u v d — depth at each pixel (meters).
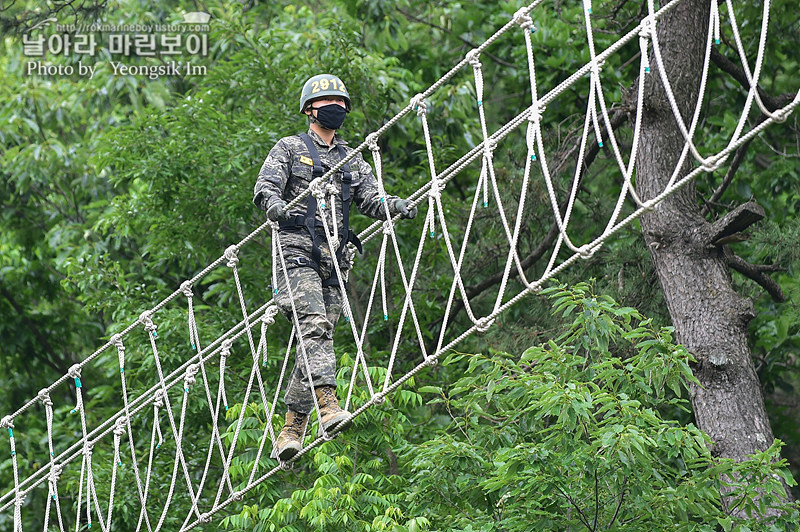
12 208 40.72
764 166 36.09
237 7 32.84
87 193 40.19
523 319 28.75
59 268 37.75
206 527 28.89
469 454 19.69
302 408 14.90
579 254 11.38
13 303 42.69
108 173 38.75
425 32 37.38
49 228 41.44
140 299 33.75
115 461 18.20
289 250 14.36
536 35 31.78
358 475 21.17
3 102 41.38
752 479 18.09
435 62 36.16
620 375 19.45
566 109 32.12
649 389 19.02
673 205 22.55
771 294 25.30
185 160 30.23
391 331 31.19
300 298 14.21
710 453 19.77
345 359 22.39
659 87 22.53
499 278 29.81
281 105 30.47
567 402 17.52
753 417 21.12
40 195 40.81
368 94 30.19
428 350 31.41
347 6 32.88
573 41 31.64
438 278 31.14
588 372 19.77
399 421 22.70
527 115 12.60
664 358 19.06
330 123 14.66
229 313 31.62
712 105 33.94
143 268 36.06
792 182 30.92
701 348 21.69
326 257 14.40
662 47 22.75
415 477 20.86
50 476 19.33
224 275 33.09
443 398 21.56
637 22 27.52
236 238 32.97
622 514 19.44
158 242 32.06
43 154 38.47
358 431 22.09
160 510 29.42
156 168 30.00
